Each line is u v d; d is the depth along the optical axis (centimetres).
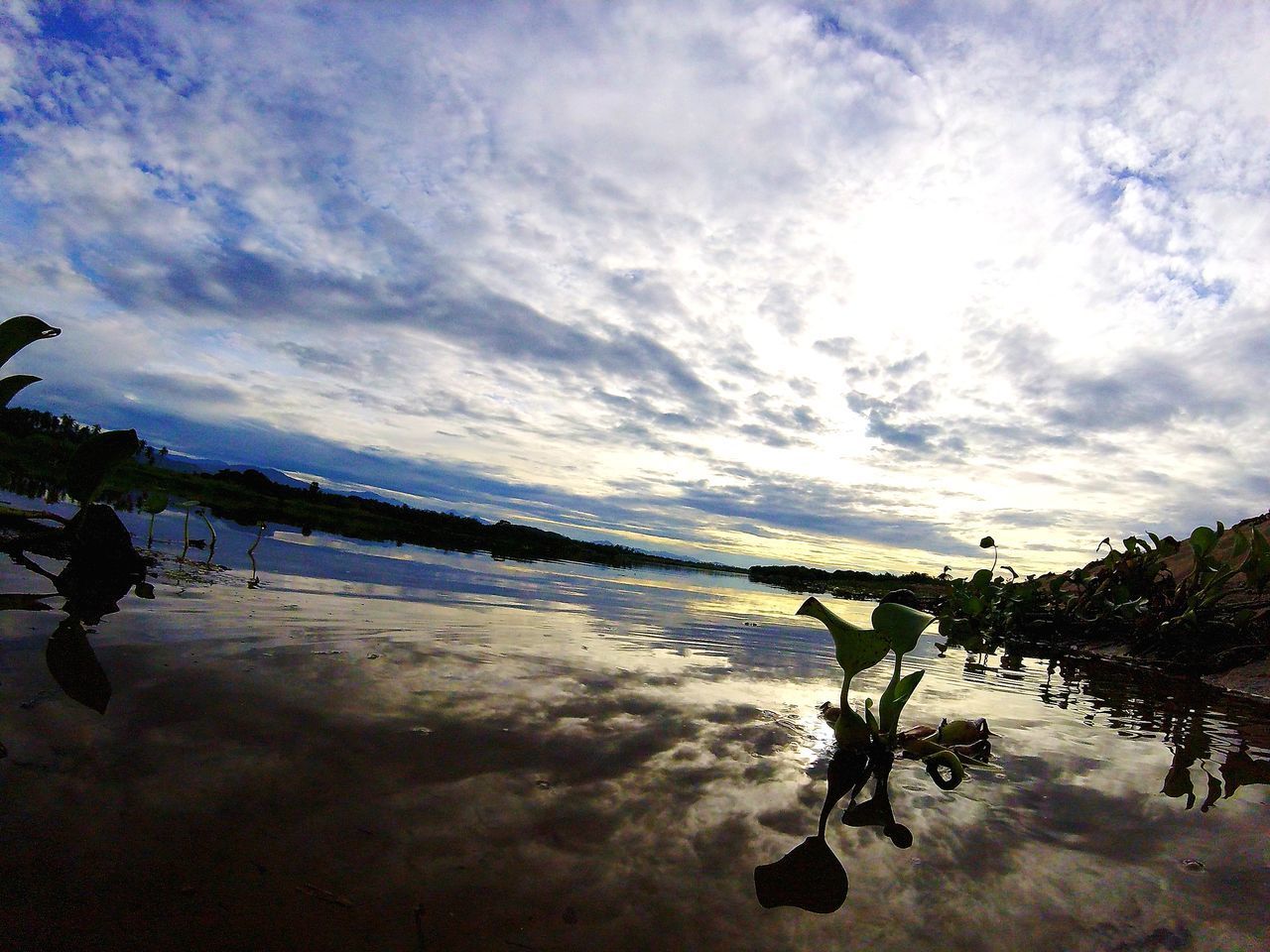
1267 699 436
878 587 1700
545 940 100
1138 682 455
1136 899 131
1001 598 782
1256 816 181
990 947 112
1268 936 120
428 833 127
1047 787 197
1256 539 556
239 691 191
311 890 105
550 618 426
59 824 114
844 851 142
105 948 86
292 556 565
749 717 238
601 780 162
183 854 110
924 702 309
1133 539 705
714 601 802
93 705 168
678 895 117
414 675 231
